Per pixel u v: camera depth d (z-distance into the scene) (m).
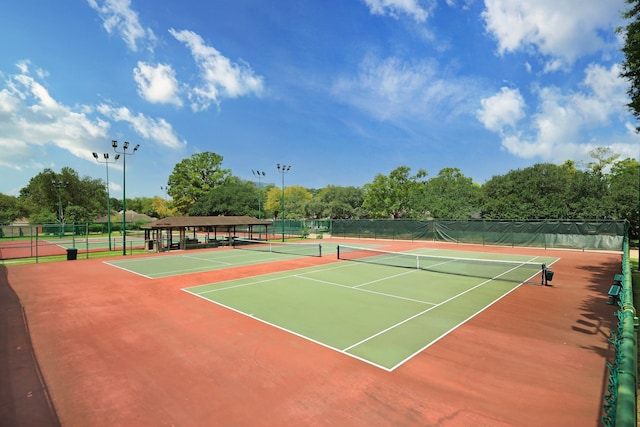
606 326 9.89
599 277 17.44
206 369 7.26
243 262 23.09
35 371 7.27
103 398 6.19
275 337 9.05
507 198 39.62
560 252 28.88
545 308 11.73
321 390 6.38
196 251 30.61
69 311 11.58
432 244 36.53
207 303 12.42
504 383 6.61
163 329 9.74
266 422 5.41
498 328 9.73
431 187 48.62
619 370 3.80
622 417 2.81
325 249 31.97
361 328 9.73
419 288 14.82
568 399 6.04
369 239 43.44
